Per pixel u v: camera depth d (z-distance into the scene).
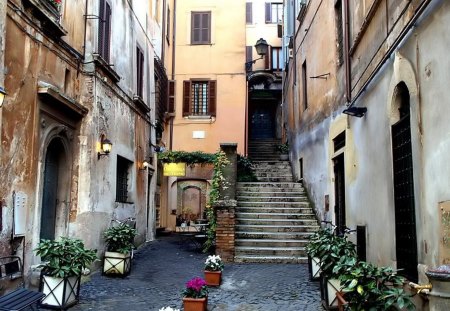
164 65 17.61
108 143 9.26
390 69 5.93
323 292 6.56
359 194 7.68
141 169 13.24
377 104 6.62
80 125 8.65
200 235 12.88
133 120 12.27
